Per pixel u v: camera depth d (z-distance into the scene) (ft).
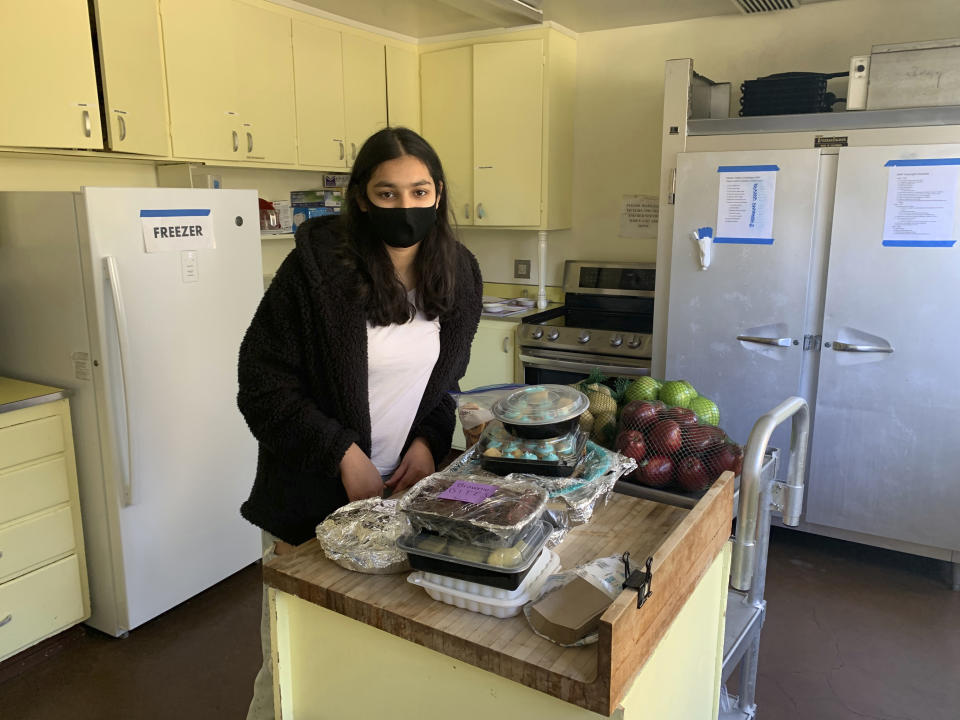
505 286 14.57
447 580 3.03
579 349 11.49
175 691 7.23
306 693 3.58
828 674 7.38
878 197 8.57
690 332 10.02
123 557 7.82
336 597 3.14
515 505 3.12
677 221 9.82
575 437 4.03
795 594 8.89
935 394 8.69
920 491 8.99
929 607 8.61
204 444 8.51
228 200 8.46
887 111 8.51
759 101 9.52
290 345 4.35
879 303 8.79
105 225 7.27
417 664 3.12
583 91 13.08
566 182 13.26
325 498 4.65
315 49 11.43
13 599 7.34
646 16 11.80
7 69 7.71
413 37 13.33
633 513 3.91
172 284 7.95
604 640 2.47
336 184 13.37
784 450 9.60
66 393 7.55
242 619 8.47
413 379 4.79
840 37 10.86
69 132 8.32
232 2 10.07
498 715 2.95
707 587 3.84
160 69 9.26
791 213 9.08
